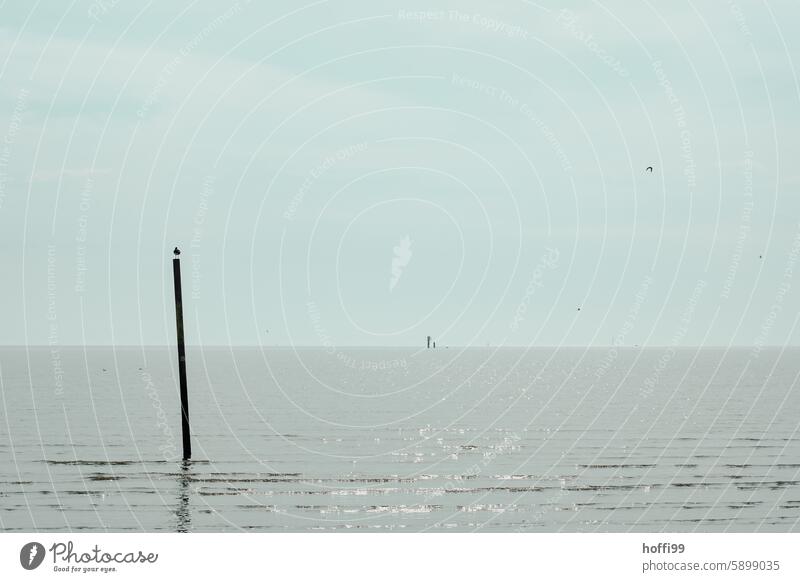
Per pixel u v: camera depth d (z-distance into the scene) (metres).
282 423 67.44
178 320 41.03
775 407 84.81
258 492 38.34
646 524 32.97
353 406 87.06
